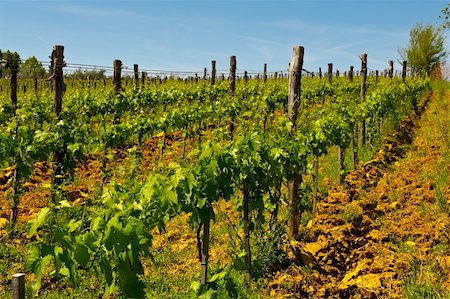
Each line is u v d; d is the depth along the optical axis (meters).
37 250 2.94
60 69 8.41
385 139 14.40
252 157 5.26
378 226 7.52
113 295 5.12
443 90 34.47
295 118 7.08
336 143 9.24
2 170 10.29
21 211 8.08
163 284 5.52
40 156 7.79
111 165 10.06
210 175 4.43
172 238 7.17
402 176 10.39
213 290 4.33
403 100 20.91
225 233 7.08
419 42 46.50
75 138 8.29
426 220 7.54
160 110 17.05
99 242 3.23
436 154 12.43
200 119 12.92
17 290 2.87
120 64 12.65
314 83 22.84
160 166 4.93
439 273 5.53
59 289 5.27
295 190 6.93
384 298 5.16
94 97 15.23
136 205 3.66
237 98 14.72
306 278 5.72
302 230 7.31
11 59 10.42
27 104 12.03
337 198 8.73
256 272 5.61
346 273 5.95
